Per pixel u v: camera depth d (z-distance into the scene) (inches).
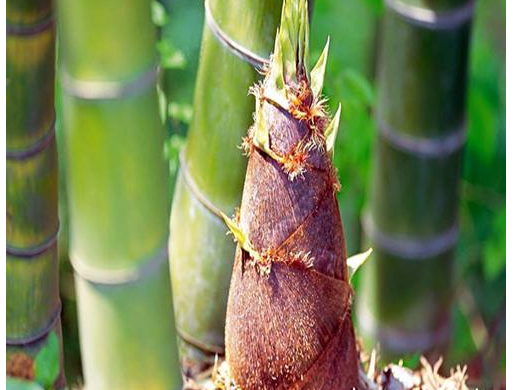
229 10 53.7
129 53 54.3
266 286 48.2
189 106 76.5
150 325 58.7
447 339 80.4
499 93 101.1
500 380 80.9
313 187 47.7
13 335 58.6
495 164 100.8
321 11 89.4
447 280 78.5
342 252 49.0
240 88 54.4
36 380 59.2
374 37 89.7
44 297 58.7
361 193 89.5
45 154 56.7
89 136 55.1
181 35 84.5
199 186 57.4
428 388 56.7
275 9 53.2
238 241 48.6
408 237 76.5
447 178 75.2
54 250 58.7
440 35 71.1
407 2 71.2
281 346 48.6
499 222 98.0
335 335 49.1
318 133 47.7
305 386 49.0
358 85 79.7
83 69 54.2
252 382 49.4
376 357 61.2
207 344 60.6
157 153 56.4
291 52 47.1
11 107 55.1
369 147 85.7
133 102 54.8
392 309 78.5
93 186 55.9
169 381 60.2
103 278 57.6
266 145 47.3
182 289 59.9
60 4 53.8
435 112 73.2
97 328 58.9
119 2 53.5
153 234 57.3
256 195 47.9
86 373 60.6
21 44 54.2
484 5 102.7
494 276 102.1
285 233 47.8
